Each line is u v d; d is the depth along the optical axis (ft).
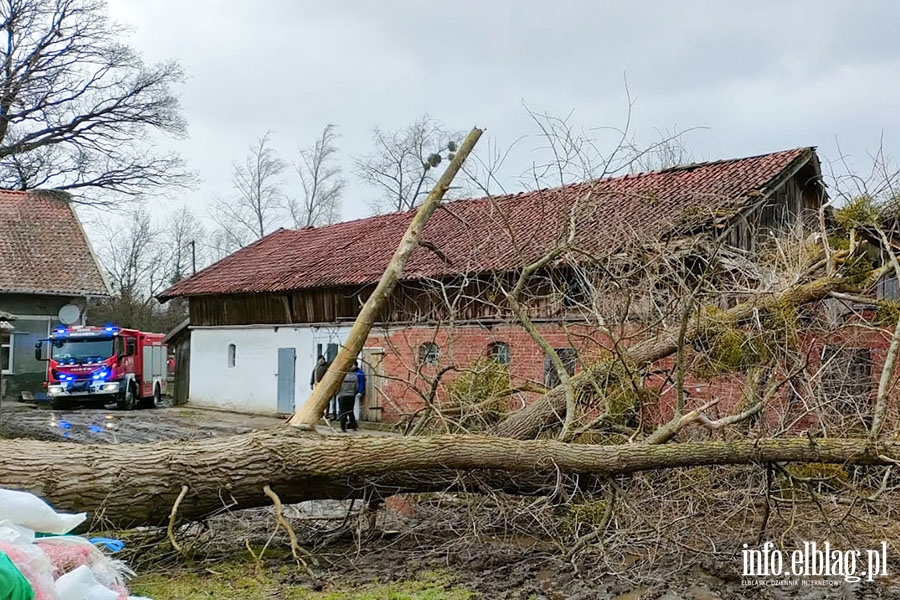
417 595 19.70
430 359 32.83
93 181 120.47
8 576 12.59
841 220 33.55
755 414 26.63
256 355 80.84
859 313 32.04
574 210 29.94
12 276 93.15
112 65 117.29
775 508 26.25
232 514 27.94
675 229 30.83
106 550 20.71
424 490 24.22
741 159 59.52
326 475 22.34
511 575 21.48
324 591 19.99
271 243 96.07
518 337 46.29
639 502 24.67
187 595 19.42
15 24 109.50
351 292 69.51
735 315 29.68
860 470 26.63
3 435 58.08
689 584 20.99
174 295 89.51
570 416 26.37
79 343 84.84
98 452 20.89
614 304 29.60
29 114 113.91
